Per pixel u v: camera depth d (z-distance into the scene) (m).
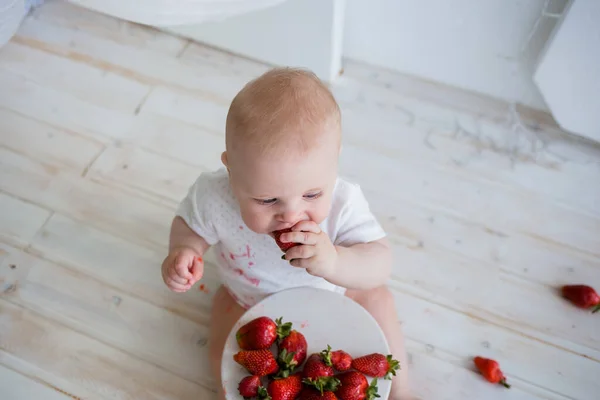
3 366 1.28
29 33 1.76
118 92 1.66
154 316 1.34
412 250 1.42
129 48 1.75
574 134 1.57
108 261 1.41
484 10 1.42
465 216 1.47
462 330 1.32
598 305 1.32
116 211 1.48
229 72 1.70
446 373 1.28
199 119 1.62
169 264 1.08
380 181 1.52
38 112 1.62
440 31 1.52
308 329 1.11
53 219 1.46
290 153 0.84
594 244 1.43
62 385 1.26
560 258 1.41
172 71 1.71
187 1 1.04
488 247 1.42
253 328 1.07
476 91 1.65
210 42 1.73
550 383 1.26
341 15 1.50
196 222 1.08
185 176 1.53
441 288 1.37
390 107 1.64
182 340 1.31
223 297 1.28
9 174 1.52
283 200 0.89
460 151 1.56
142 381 1.27
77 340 1.31
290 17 1.50
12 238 1.43
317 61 1.62
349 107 1.63
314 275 1.05
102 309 1.35
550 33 1.40
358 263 1.05
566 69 1.39
